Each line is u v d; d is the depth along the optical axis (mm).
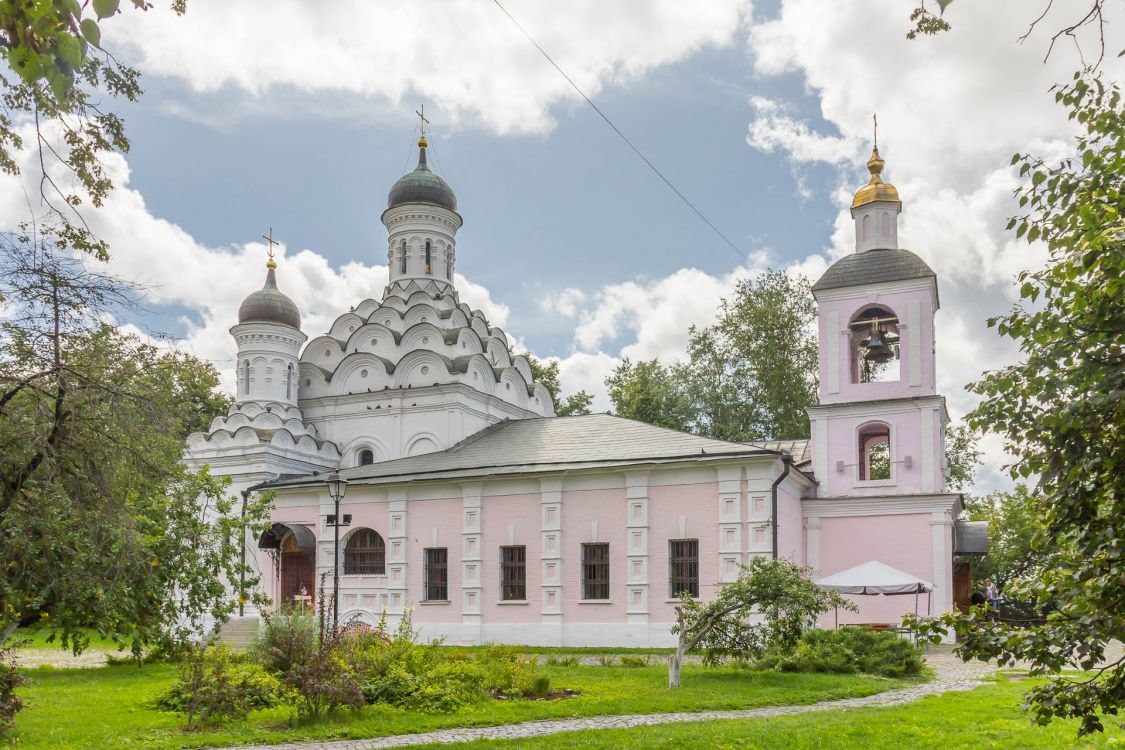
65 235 11484
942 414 31047
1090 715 6586
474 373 39750
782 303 48812
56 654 27641
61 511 11266
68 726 13812
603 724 13898
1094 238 6027
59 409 10945
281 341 42094
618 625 28516
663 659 24703
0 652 12477
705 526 27938
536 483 30453
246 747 12398
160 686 19109
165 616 21391
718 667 21328
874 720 12992
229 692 14422
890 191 32344
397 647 17406
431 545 31953
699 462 27906
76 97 10266
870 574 26375
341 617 33094
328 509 34062
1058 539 6652
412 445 39094
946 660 23969
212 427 40406
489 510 31156
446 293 44188
